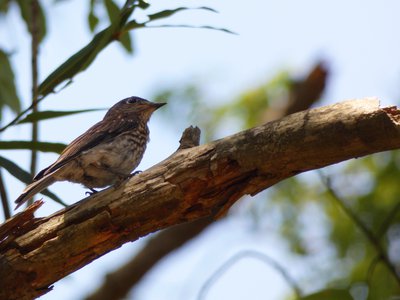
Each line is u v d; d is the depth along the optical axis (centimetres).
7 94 1427
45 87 999
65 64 994
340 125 752
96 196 859
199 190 828
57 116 1007
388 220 1188
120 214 844
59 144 1020
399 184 1423
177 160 832
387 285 1306
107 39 995
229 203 844
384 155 1452
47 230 865
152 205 835
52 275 872
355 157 776
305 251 1459
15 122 1002
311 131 766
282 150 783
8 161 1027
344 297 1106
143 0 1002
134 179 845
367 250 1384
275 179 819
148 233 861
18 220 866
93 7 1380
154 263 1562
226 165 812
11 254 868
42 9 1422
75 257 865
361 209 1427
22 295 876
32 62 1221
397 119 732
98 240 857
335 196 1248
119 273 1549
